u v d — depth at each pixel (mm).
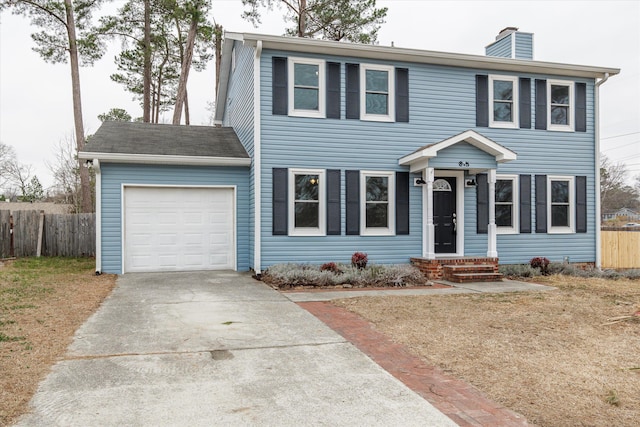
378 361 4879
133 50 20516
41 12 16953
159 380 4219
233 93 15516
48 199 37312
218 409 3619
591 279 11516
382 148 12055
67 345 5199
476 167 11547
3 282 9219
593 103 13758
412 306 7676
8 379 4125
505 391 4078
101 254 11148
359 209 11867
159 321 6441
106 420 3387
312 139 11570
